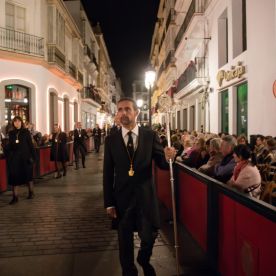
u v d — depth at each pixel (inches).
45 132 751.1
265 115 404.8
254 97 437.1
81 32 1304.1
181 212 239.1
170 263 180.4
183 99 1072.2
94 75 1673.2
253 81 440.5
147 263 149.3
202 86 706.2
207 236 175.9
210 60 658.8
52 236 227.3
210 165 243.8
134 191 145.6
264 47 405.7
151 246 146.7
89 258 189.8
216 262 164.2
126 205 146.3
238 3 521.7
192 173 205.5
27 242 216.2
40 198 346.9
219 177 211.9
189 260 183.3
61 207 308.2
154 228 147.8
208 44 669.9
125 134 149.9
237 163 191.2
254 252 122.3
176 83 1141.1
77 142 592.1
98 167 622.5
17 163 326.3
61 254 195.8
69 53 975.6
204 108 705.0
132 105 151.2
